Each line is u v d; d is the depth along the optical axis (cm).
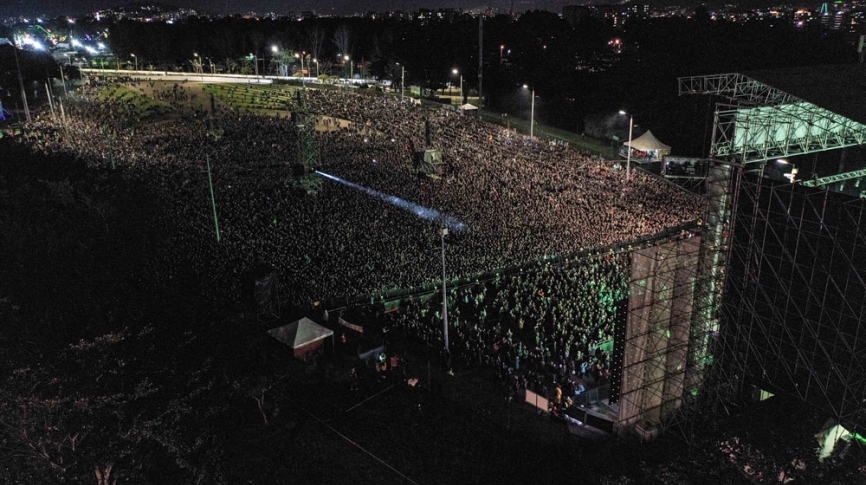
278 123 7200
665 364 2134
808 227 2139
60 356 1648
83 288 2716
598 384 2403
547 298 3069
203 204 4412
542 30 12725
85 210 3828
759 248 2228
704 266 2191
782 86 2539
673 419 2145
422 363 2561
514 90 8794
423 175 5231
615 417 2130
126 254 3419
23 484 1303
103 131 6375
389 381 2391
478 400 2295
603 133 7231
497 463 1914
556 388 2316
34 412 1374
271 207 4403
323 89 9656
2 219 3253
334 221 4088
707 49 9138
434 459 1933
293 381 2356
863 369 1948
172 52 13575
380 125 7100
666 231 3747
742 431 1812
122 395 1527
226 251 3522
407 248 3634
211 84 9962
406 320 2906
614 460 1930
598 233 3825
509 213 4244
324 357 2523
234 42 13712
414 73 9869
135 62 12875
